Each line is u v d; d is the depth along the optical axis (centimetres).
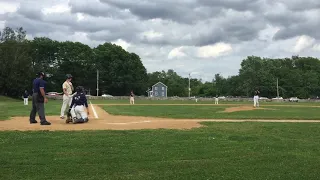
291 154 913
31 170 726
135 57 12469
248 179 685
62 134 1164
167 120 1772
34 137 1091
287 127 1499
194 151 935
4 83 7825
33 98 1427
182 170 743
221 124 1579
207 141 1088
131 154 888
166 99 9000
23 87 7856
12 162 787
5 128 1293
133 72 12131
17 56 7938
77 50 11350
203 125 1527
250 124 1595
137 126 1434
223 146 1016
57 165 769
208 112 2686
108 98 9062
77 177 685
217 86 13200
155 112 2633
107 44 12156
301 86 11700
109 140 1065
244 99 8581
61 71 11194
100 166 766
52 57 11275
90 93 11775
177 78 16588
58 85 11175
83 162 801
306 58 13650
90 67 11556
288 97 11588
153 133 1230
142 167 762
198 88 14450
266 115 2325
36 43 10881
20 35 8638
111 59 11850
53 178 677
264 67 11769
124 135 1173
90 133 1195
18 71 7925
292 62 13725
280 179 687
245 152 933
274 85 11438
